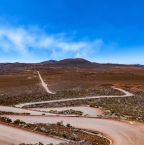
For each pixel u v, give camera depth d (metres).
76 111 77.75
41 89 153.88
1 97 120.19
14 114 69.94
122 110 81.81
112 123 55.44
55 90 150.88
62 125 53.72
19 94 133.00
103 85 173.50
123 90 149.62
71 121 58.44
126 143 41.34
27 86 166.75
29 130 45.97
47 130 46.25
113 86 167.75
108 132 47.91
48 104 101.12
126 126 52.53
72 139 41.91
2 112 73.31
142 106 95.31
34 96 122.69
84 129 50.44
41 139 40.38
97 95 130.12
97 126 52.75
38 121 58.62
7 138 40.28
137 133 47.22
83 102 105.12
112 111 78.75
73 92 136.12
